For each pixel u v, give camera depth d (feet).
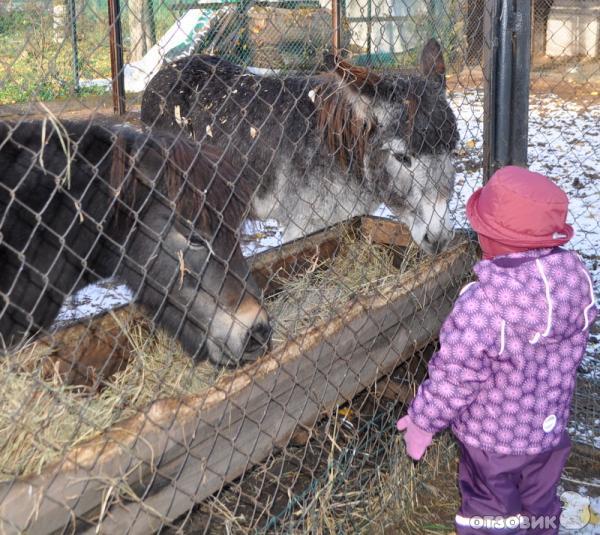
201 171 7.40
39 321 7.89
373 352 9.09
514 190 7.39
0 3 21.72
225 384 6.87
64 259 7.70
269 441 7.58
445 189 13.34
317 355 7.95
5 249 7.29
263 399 7.27
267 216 15.07
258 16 25.95
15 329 7.69
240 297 7.40
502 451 7.67
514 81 10.75
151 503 6.29
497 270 7.47
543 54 43.62
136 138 7.36
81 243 7.66
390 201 13.80
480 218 7.76
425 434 7.76
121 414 6.83
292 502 8.43
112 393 7.50
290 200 14.93
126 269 7.94
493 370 7.55
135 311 8.90
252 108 15.52
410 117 12.99
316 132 14.46
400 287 9.52
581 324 7.60
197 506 8.54
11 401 6.30
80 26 19.38
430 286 10.05
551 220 7.39
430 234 11.91
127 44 24.57
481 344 7.29
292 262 11.21
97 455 5.65
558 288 7.39
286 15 24.06
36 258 7.51
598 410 11.91
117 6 19.63
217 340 7.79
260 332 7.93
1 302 7.42
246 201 7.87
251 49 25.88
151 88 17.65
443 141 13.33
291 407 7.79
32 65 16.94
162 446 6.18
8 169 7.18
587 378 12.73
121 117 7.82
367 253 12.01
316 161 14.46
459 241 11.31
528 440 7.64
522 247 7.55
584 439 11.24
